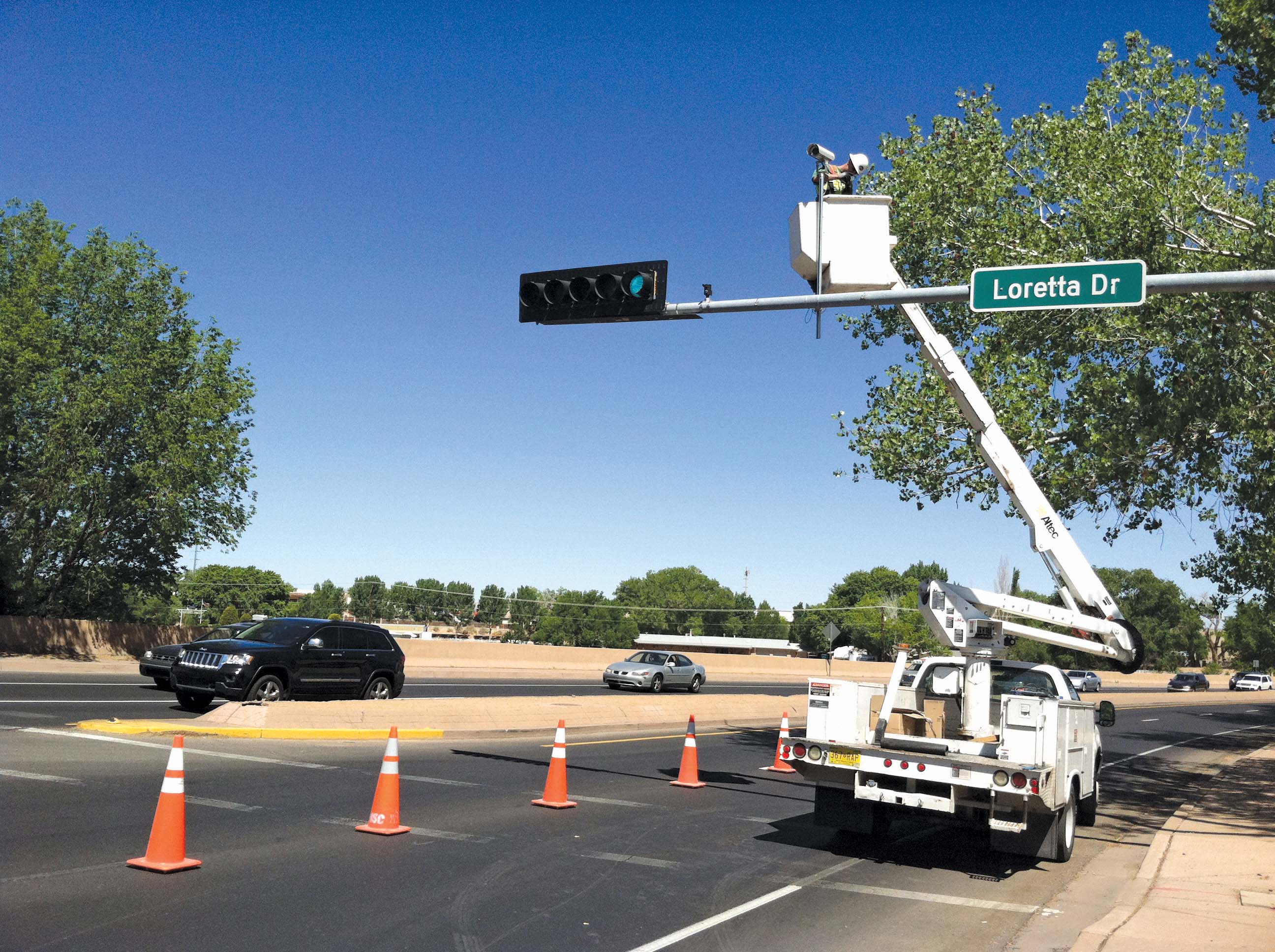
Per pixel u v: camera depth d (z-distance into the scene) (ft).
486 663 157.58
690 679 132.77
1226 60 50.78
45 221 133.90
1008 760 30.40
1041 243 55.57
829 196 36.06
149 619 404.98
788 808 41.78
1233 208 53.31
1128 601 355.77
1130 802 52.54
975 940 23.48
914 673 38.01
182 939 20.03
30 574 130.72
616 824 35.40
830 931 23.52
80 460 123.95
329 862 27.04
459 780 42.98
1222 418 46.98
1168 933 23.41
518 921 22.71
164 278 137.69
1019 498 39.86
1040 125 58.85
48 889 22.88
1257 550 58.39
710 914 24.32
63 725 51.62
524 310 37.14
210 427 134.21
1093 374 51.98
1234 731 118.11
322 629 64.44
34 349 123.03
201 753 45.39
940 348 40.93
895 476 63.41
